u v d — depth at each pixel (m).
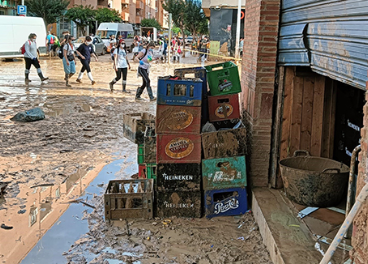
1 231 4.43
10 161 6.71
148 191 4.99
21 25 25.67
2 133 8.38
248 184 5.38
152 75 20.80
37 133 8.51
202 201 5.04
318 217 4.36
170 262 3.94
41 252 4.04
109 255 4.02
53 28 45.44
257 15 5.20
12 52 25.22
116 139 8.34
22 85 15.47
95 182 5.95
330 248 2.65
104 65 25.41
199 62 30.41
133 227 4.64
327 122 5.30
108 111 11.13
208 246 4.25
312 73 5.18
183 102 4.74
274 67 5.16
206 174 4.88
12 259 3.90
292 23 4.73
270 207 4.62
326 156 5.33
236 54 24.53
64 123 9.48
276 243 3.84
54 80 17.44
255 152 5.30
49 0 39.88
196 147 4.84
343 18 3.39
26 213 4.88
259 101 5.21
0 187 5.51
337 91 5.27
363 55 3.03
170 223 4.78
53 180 5.96
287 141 5.27
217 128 5.59
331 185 4.48
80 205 5.16
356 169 4.67
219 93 5.41
